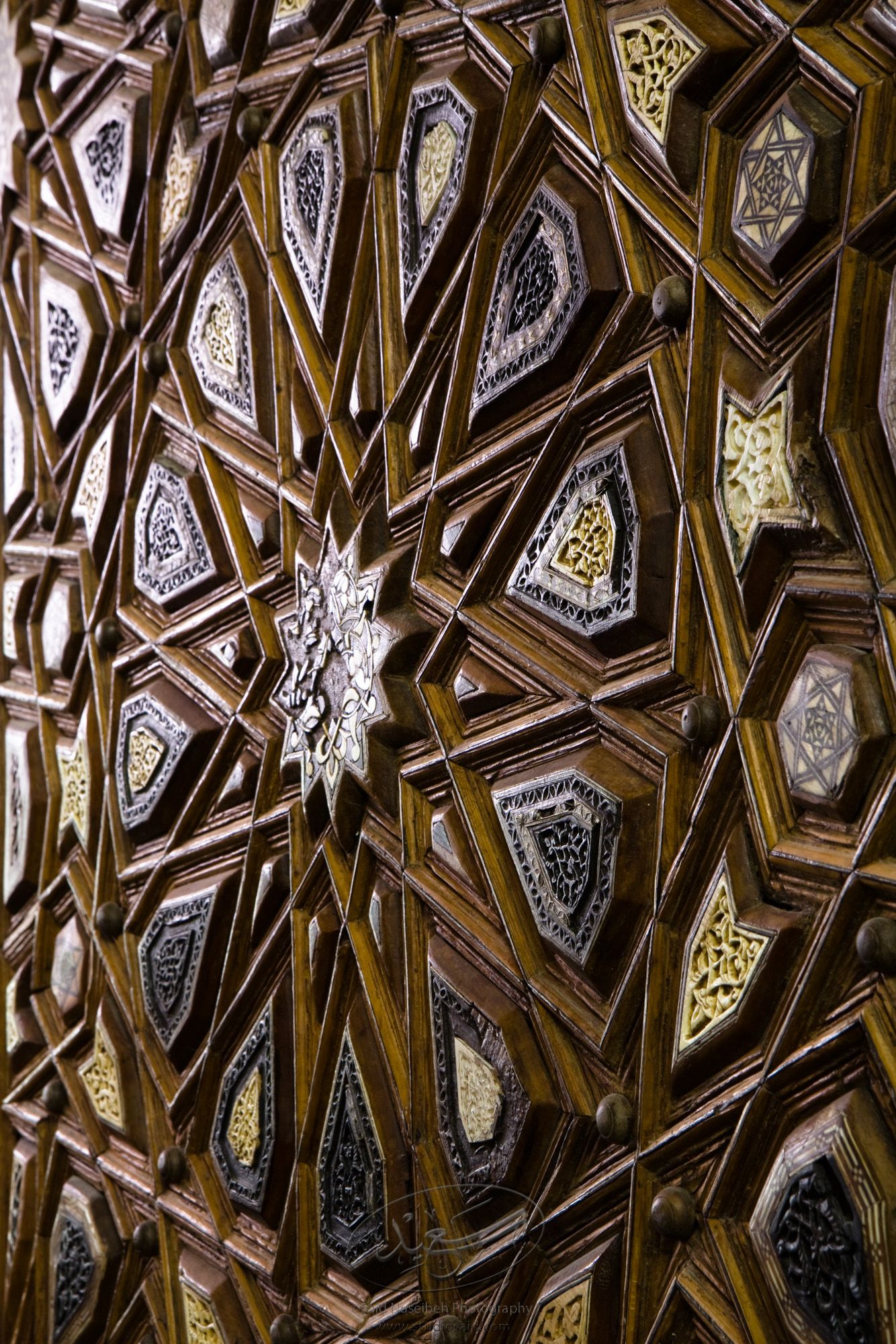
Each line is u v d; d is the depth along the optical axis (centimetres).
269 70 173
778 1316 103
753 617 111
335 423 159
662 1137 114
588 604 126
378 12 158
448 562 143
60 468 213
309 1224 152
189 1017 174
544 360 131
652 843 119
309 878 158
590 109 126
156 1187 176
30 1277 199
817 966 102
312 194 163
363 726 147
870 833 99
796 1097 104
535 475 131
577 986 126
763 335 111
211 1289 164
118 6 200
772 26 112
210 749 177
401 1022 144
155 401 189
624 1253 117
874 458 101
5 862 221
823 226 107
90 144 204
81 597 204
